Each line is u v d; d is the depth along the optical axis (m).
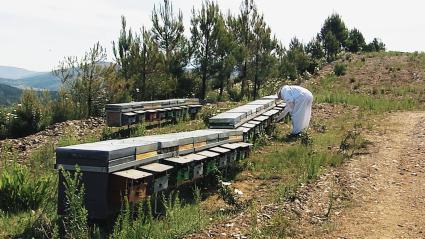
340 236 6.62
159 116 17.06
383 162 11.25
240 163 11.33
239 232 6.46
